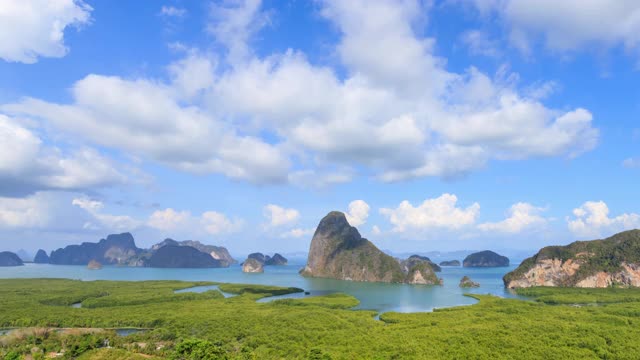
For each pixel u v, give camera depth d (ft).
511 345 545.03
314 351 504.84
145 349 554.46
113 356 489.67
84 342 565.53
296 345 569.23
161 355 531.91
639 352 512.22
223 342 606.14
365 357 500.74
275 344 578.25
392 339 579.48
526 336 586.04
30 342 592.19
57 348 560.61
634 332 608.60
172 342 609.42
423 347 536.42
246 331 655.35
